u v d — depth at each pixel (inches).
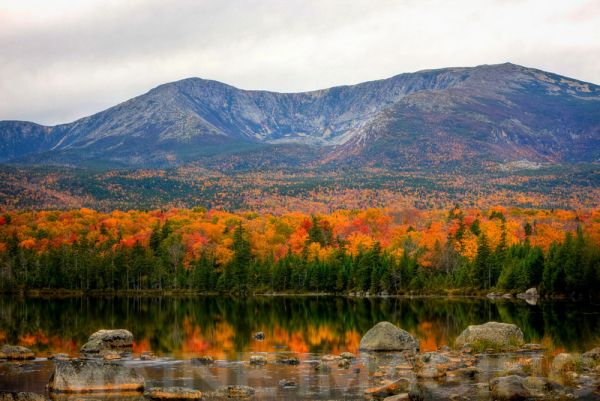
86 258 7549.2
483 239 6161.4
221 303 5600.4
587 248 5182.1
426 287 6259.8
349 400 1700.3
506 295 5669.3
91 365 1895.9
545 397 1622.8
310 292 6835.6
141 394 1796.3
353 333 3228.3
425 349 2573.8
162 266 7495.1
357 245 7623.0
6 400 1680.6
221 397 1752.0
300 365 2237.9
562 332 2957.7
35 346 2810.0
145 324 3752.5
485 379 1883.6
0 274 7500.0
